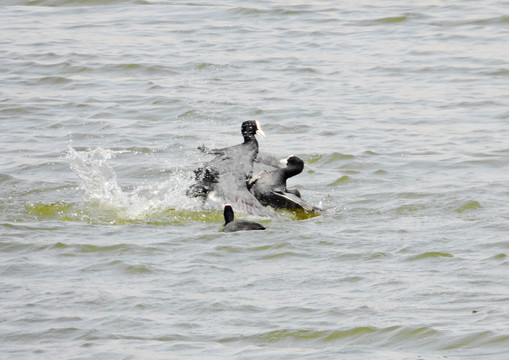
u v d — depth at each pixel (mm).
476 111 40938
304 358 17328
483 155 34031
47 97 44062
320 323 18828
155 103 42812
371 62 49906
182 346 17891
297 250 23641
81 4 65250
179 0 66250
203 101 42875
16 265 22594
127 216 27312
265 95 43906
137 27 58688
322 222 26469
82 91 45219
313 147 35781
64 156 34500
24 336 18469
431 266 22219
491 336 17844
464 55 50906
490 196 28703
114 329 18734
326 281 21344
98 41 55031
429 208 27703
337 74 47688
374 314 19203
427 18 59469
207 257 23172
